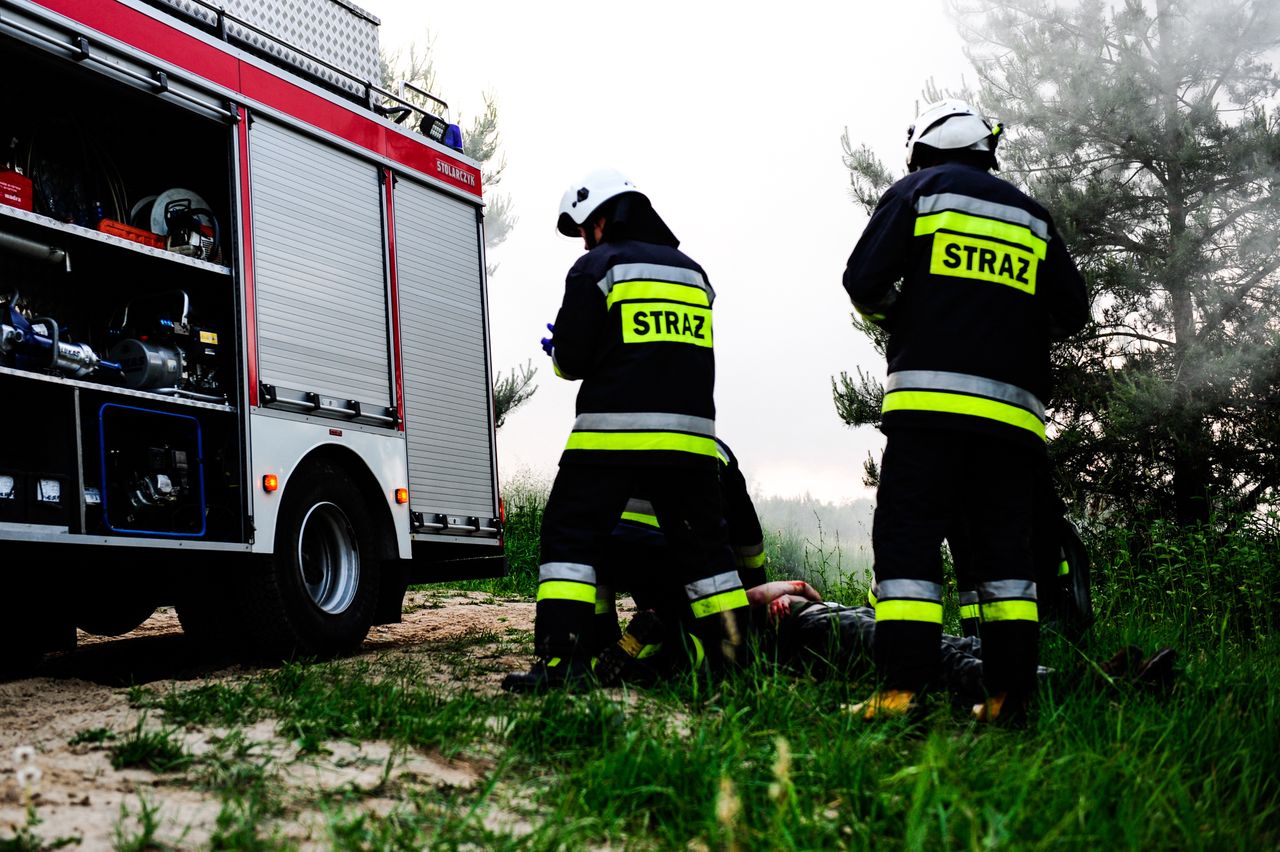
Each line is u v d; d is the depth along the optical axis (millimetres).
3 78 4879
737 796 2461
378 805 2572
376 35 6598
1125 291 9852
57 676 4984
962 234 3494
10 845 2121
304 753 2918
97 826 2297
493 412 6812
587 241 4344
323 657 5445
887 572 3385
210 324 5270
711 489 4082
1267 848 2402
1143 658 3709
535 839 2324
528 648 5629
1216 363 9008
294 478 5422
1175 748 3004
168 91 4969
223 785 2625
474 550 6598
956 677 3771
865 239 3562
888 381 3537
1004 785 2518
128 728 3160
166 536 4770
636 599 4539
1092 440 9367
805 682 3619
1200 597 6320
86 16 4641
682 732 3215
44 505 4344
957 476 3439
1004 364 3443
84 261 5137
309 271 5633
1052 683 3719
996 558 3449
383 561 5938
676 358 4020
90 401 4613
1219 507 8680
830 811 2549
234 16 5469
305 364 5531
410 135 6461
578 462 3947
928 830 2316
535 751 3057
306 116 5738
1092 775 2680
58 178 5141
